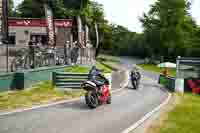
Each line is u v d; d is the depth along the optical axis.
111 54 139.25
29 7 54.47
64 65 19.48
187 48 78.56
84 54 26.20
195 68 22.61
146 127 8.77
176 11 85.50
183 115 11.09
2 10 15.78
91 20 54.22
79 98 13.45
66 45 20.44
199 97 19.84
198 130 8.70
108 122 9.15
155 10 90.25
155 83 27.38
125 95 16.41
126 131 8.13
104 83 12.31
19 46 14.23
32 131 7.49
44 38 31.88
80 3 46.41
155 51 92.12
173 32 84.12
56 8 46.72
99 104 12.20
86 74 16.33
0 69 12.86
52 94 13.59
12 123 8.20
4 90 12.89
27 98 12.09
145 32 92.62
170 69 62.28
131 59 109.19
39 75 15.60
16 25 32.03
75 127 8.20
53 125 8.24
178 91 21.52
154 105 13.38
